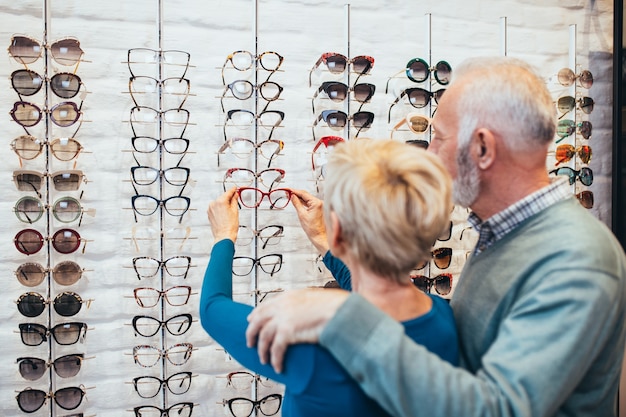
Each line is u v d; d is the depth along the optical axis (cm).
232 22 164
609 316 76
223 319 89
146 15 157
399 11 179
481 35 187
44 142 147
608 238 82
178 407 164
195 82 162
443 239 181
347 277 126
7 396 152
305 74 171
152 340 161
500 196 92
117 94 156
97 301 157
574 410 85
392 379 66
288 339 72
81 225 155
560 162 187
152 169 157
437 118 96
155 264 159
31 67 150
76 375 156
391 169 74
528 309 76
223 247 112
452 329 84
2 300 150
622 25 184
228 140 161
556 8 194
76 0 152
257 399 169
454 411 66
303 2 170
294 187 170
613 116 189
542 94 88
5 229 150
